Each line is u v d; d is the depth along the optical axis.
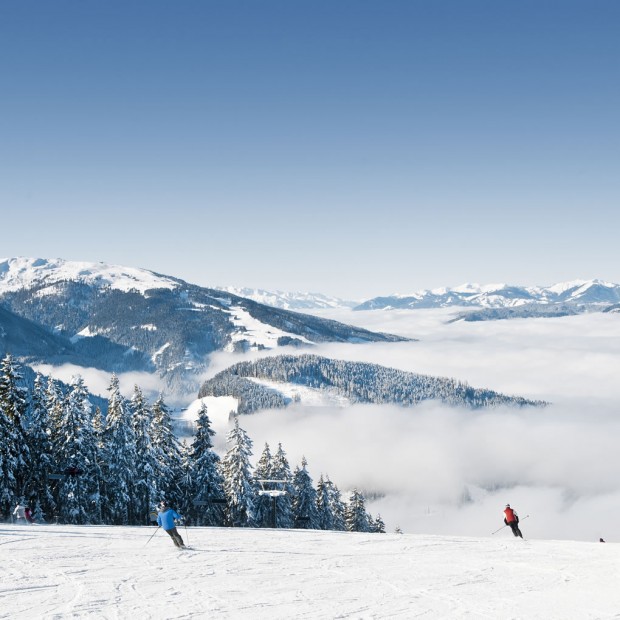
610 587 16.27
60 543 23.58
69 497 54.28
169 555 21.30
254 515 65.94
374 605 13.90
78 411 56.12
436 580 17.36
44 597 14.09
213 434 64.94
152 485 58.25
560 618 12.65
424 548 25.30
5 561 19.02
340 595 15.04
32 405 56.62
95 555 20.72
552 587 16.31
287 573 18.28
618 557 22.31
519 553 23.72
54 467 55.44
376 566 20.02
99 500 57.16
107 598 14.07
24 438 52.41
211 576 17.36
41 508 55.06
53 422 56.66
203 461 63.25
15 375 51.81
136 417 59.22
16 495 51.81
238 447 66.19
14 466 50.22
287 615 12.80
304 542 26.97
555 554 23.38
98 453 57.84
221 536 28.67
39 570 17.56
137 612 12.77
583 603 14.16
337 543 26.83
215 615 12.69
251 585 16.16
